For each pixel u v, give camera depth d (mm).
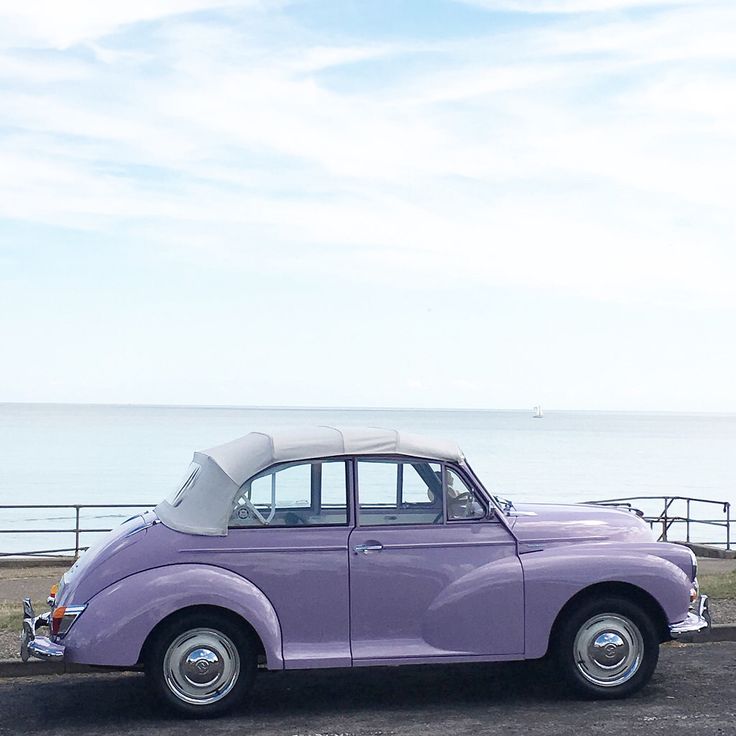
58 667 8891
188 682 7371
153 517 7918
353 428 8047
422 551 7645
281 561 7492
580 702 7691
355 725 7180
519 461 118438
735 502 69000
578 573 7645
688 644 9656
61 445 170500
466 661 7594
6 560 16875
